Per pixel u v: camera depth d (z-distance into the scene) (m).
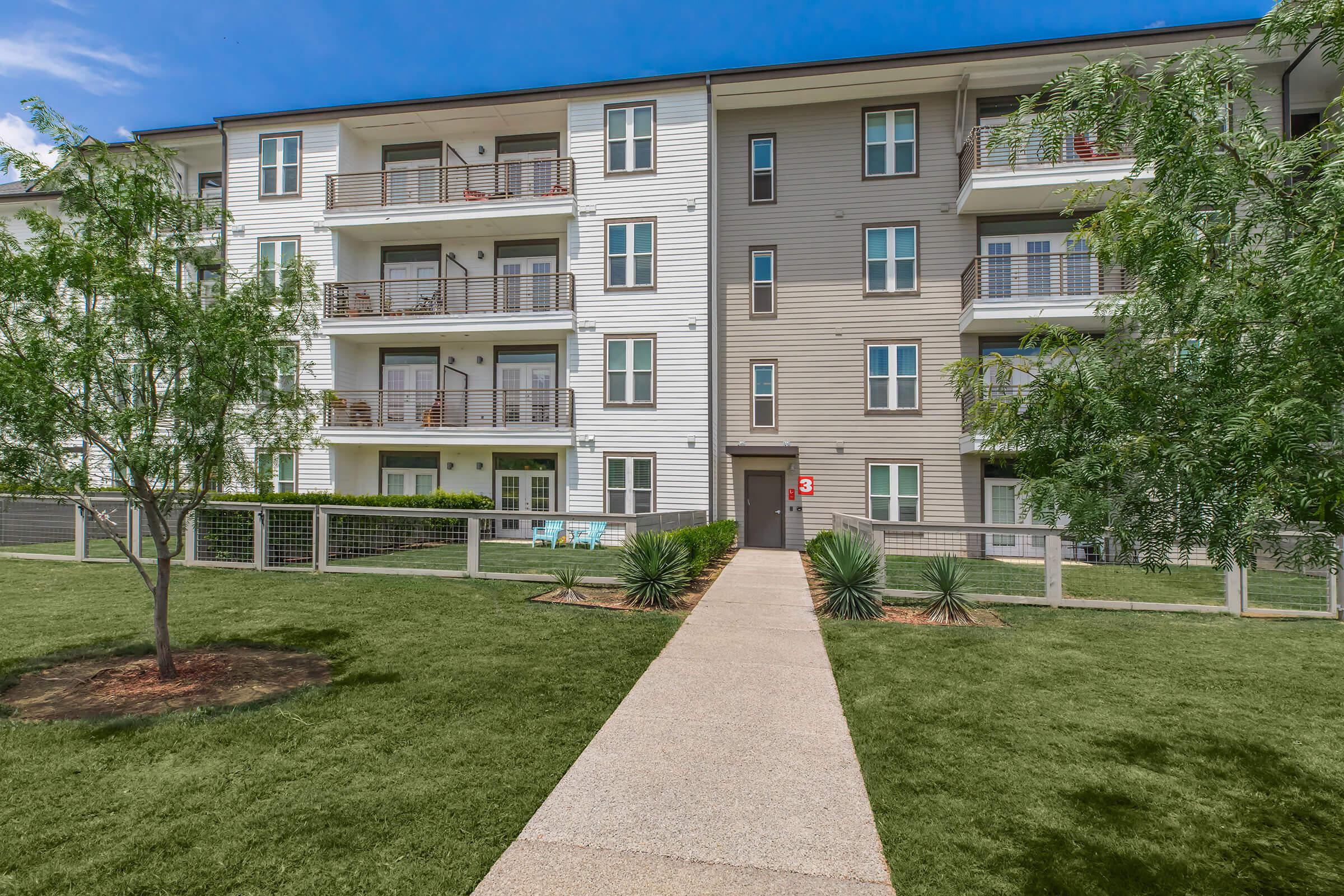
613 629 7.04
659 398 15.96
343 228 17.16
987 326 15.20
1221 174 3.00
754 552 15.18
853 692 5.21
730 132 16.91
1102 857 3.03
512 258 17.59
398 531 10.90
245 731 4.26
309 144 17.34
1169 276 3.07
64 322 5.02
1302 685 5.49
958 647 6.57
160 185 5.79
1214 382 2.96
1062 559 10.62
